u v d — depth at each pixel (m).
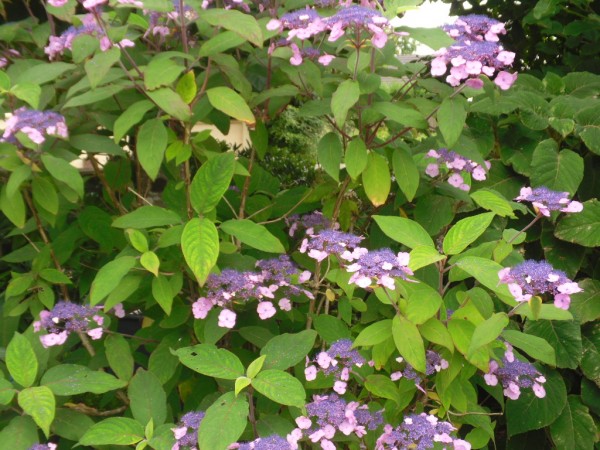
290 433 0.90
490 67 0.97
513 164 1.37
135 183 1.50
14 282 1.10
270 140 2.55
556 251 1.30
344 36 1.11
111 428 0.86
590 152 1.39
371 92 1.03
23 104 1.07
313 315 1.18
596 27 1.53
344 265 1.04
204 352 0.87
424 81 1.09
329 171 1.08
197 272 0.88
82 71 1.06
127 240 1.18
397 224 0.92
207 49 0.99
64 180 0.94
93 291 0.89
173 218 0.99
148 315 1.20
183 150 1.04
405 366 0.99
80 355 1.23
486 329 0.82
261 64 1.17
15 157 0.99
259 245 0.95
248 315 1.17
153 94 0.95
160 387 0.93
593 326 1.30
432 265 1.17
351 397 1.05
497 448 1.40
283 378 0.84
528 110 1.36
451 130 1.00
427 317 0.85
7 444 0.84
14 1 1.64
